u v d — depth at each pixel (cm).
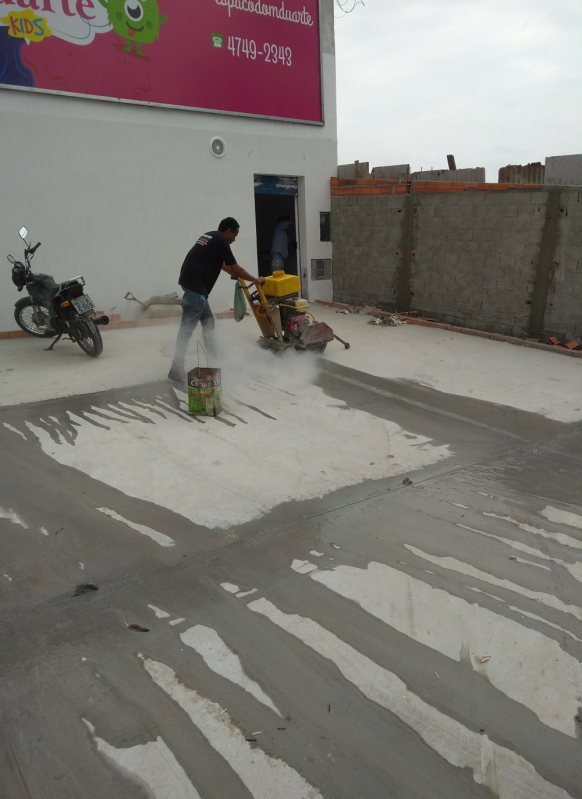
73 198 781
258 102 924
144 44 794
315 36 971
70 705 220
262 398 557
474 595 294
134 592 283
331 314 995
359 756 207
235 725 216
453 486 403
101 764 199
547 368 679
